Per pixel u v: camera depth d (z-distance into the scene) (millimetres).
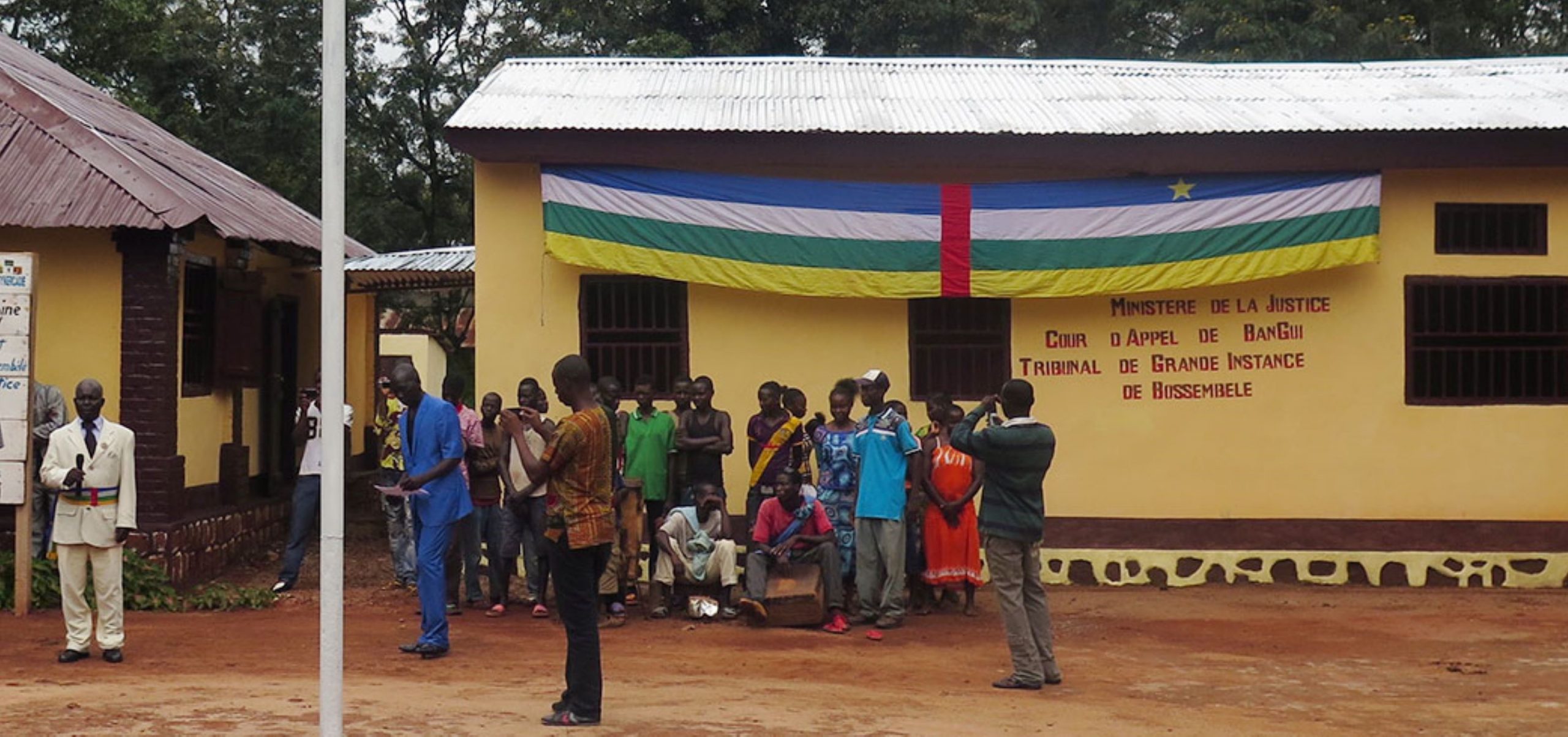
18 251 11812
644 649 9695
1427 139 11977
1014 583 8516
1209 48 23391
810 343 12258
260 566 13727
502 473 10781
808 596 10328
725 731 7090
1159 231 12016
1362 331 12398
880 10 23906
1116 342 12406
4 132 11828
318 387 13422
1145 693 8461
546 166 11828
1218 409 12414
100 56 23031
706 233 11836
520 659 9258
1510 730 7570
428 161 26766
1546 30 26078
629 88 13086
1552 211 12383
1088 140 11938
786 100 12844
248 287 14461
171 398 11977
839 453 10883
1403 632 10555
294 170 24672
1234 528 12406
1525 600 11867
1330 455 12406
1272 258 12023
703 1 24297
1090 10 25344
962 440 8508
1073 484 12422
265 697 7809
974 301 12445
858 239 11930
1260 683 8812
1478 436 12422
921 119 12195
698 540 10750
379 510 17078
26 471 10609
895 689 8445
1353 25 22328
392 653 9406
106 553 9047
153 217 11406
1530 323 12477
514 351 12102
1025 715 7715
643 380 11305
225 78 24047
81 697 7812
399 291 18422
